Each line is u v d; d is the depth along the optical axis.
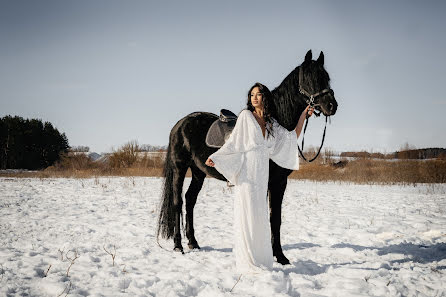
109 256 4.44
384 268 3.76
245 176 3.66
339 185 16.75
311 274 3.75
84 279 3.55
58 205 9.14
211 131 4.57
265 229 3.66
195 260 4.24
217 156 3.65
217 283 3.41
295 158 3.93
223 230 6.27
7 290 3.19
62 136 53.66
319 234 5.97
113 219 7.23
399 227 6.47
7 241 5.17
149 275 3.67
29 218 7.22
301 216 7.85
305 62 4.18
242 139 3.69
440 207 9.16
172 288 3.24
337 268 3.83
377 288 3.14
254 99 3.81
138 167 25.25
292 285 3.29
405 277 3.47
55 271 3.80
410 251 4.70
